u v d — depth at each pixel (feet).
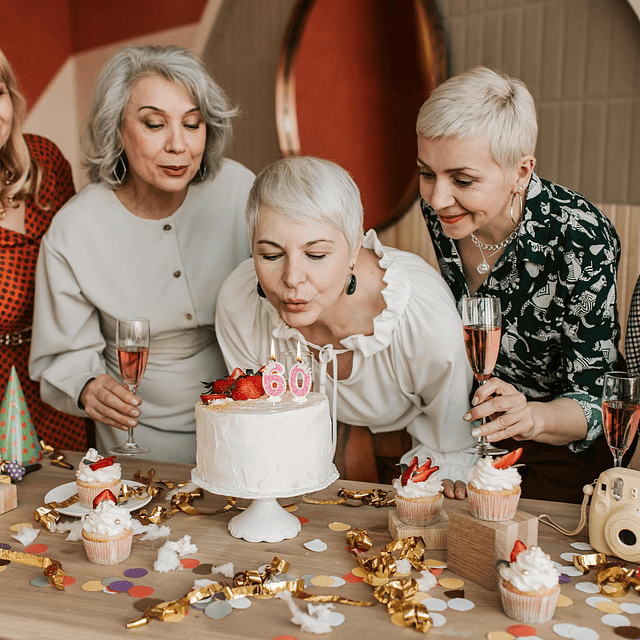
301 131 12.03
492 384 4.95
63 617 3.59
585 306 5.82
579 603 3.70
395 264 5.71
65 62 13.84
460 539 4.01
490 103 5.16
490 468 3.92
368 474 6.47
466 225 5.62
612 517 4.07
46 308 7.16
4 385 7.87
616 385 4.16
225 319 6.30
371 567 3.98
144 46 6.52
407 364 5.78
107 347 7.57
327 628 3.45
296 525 4.58
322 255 4.90
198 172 7.16
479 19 10.56
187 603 3.67
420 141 5.45
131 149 6.55
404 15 10.87
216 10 12.58
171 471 5.77
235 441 4.33
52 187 8.09
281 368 4.69
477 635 3.42
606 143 9.80
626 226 9.73
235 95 12.83
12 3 12.59
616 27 9.51
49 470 5.84
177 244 7.15
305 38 11.74
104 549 4.13
